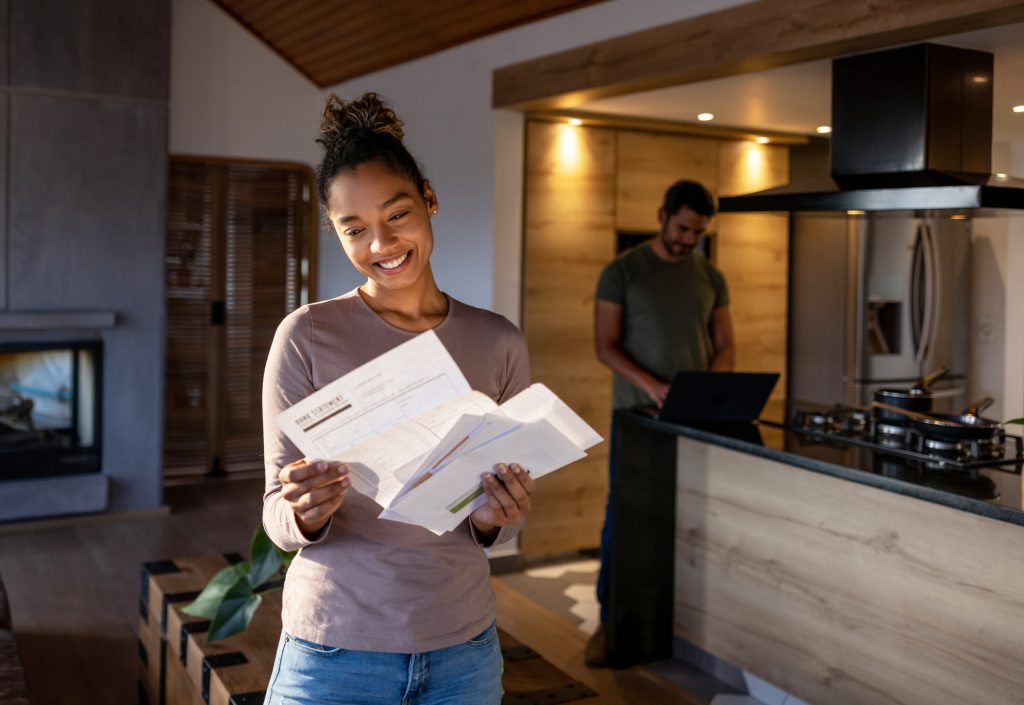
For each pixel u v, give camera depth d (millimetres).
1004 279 5199
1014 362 5164
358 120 1333
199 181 5938
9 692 2162
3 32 4766
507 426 1218
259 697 2131
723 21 3268
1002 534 2371
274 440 1363
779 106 4266
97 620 3758
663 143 4949
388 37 5016
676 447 3469
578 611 4043
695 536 3398
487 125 4461
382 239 1308
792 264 5445
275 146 6066
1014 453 2725
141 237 5141
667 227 3689
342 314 1386
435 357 1260
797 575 2973
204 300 6027
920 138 3031
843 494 2807
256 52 5973
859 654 2766
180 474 6062
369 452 1222
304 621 1359
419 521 1229
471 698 1390
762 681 3162
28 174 4863
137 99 5078
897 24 2768
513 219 4512
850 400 5117
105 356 5094
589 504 4848
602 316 3717
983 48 3074
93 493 5043
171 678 2674
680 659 3512
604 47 3740
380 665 1332
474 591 1405
